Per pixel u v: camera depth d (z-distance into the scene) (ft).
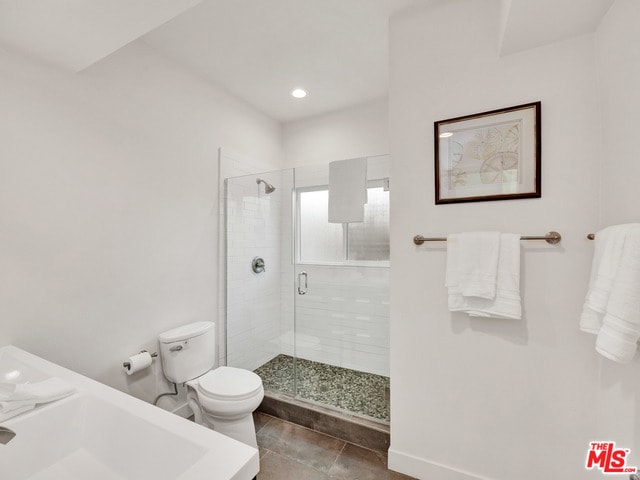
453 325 5.04
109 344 5.59
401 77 5.39
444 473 5.09
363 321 7.98
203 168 7.52
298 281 8.63
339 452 5.99
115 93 5.69
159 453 2.66
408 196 5.34
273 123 10.02
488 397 4.83
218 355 7.86
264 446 6.17
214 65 7.10
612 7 3.76
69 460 3.03
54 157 4.85
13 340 4.42
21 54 4.51
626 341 2.92
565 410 4.40
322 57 6.83
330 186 7.35
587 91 4.23
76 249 5.12
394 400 5.49
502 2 4.44
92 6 3.67
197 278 7.35
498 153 4.70
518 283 4.44
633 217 3.41
